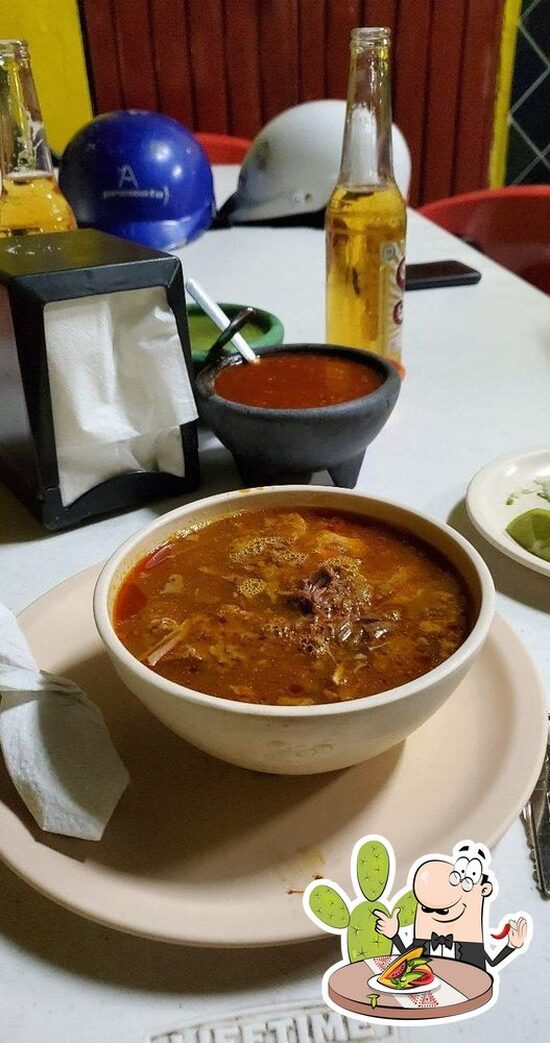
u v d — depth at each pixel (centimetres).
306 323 130
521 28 283
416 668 49
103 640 47
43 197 107
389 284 96
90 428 75
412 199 309
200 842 46
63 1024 40
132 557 56
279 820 48
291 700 47
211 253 172
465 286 150
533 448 87
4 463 84
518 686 55
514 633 60
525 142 307
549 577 69
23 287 68
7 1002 41
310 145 177
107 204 162
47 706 50
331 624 52
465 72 287
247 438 75
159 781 51
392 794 49
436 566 57
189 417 80
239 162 250
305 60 273
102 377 75
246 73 271
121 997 41
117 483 80
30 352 70
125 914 41
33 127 104
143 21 256
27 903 45
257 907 42
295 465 77
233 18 261
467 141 301
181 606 54
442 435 97
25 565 74
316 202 182
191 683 48
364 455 88
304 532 61
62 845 46
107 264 71
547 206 212
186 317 77
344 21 269
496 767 49
